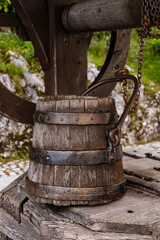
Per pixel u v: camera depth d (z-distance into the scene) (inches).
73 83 168.1
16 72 309.7
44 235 96.0
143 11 110.2
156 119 357.4
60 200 96.6
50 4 154.2
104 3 136.2
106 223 88.6
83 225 92.7
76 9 150.7
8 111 150.3
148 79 382.0
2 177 236.4
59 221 96.7
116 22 134.0
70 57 165.5
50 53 158.6
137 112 345.4
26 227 115.4
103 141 98.5
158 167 127.4
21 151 290.0
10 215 124.2
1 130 285.6
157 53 429.4
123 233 88.0
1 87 147.2
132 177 118.3
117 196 100.2
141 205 98.0
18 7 148.7
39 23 154.4
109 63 173.9
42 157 98.7
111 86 176.7
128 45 176.9
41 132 100.5
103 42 409.1
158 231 85.1
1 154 282.8
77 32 158.1
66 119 96.6
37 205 109.7
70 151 96.2
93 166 97.0
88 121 96.7
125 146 328.2
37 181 100.2
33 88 310.7
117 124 98.9
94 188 96.3
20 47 336.5
